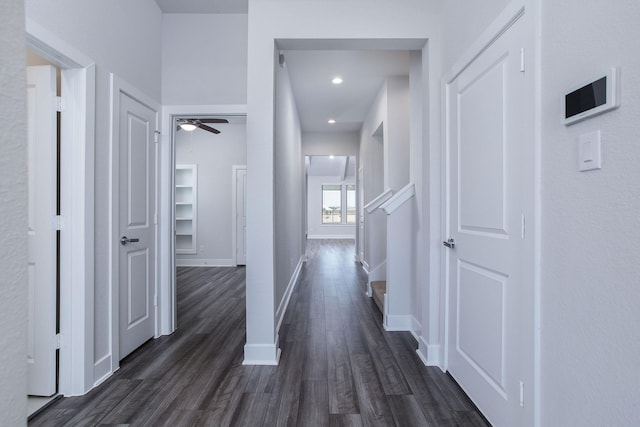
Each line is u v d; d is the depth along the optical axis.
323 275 5.30
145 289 2.56
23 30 0.45
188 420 1.60
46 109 1.82
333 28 2.20
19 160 0.44
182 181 6.55
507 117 1.43
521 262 1.32
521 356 1.32
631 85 0.85
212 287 4.55
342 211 12.72
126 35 2.31
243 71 2.87
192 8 2.81
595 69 0.97
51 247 1.82
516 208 1.36
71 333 1.84
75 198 1.86
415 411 1.66
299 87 4.25
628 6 0.86
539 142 1.22
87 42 1.92
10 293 0.43
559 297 1.12
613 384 0.90
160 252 2.77
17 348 0.44
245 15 2.88
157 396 1.81
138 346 2.46
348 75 3.86
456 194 1.94
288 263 3.83
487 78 1.58
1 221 0.42
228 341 2.62
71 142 1.86
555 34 1.14
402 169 3.89
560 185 1.12
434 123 2.17
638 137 0.83
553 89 1.15
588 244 0.99
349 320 3.10
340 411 1.67
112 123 2.13
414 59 2.78
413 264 2.81
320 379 1.99
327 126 6.33
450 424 1.56
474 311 1.71
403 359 2.26
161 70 2.84
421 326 2.33
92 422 1.59
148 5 2.62
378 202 3.82
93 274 1.93
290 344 2.54
